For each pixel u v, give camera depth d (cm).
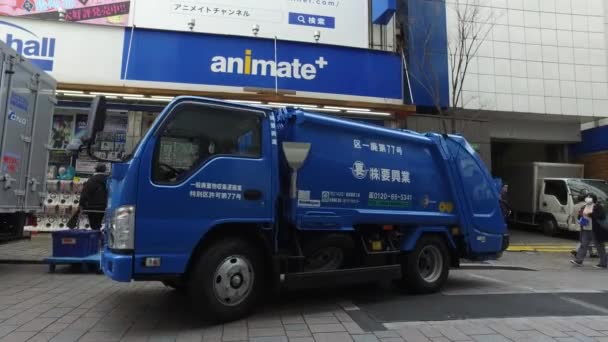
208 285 474
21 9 1181
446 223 704
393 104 1223
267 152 527
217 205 485
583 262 1159
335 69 1209
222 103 505
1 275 738
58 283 685
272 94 1148
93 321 495
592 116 1712
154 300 589
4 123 709
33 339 432
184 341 435
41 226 1136
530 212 1769
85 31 1098
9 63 719
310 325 495
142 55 1109
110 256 454
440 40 1542
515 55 1647
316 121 562
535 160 2066
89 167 1167
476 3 1585
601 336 473
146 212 450
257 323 499
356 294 664
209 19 1261
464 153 745
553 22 1700
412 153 680
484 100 1598
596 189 1585
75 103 1143
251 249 510
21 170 771
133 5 1227
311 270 570
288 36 1302
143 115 1167
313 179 558
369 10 1370
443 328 492
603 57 1727
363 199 605
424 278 675
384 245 639
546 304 623
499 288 739
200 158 486
